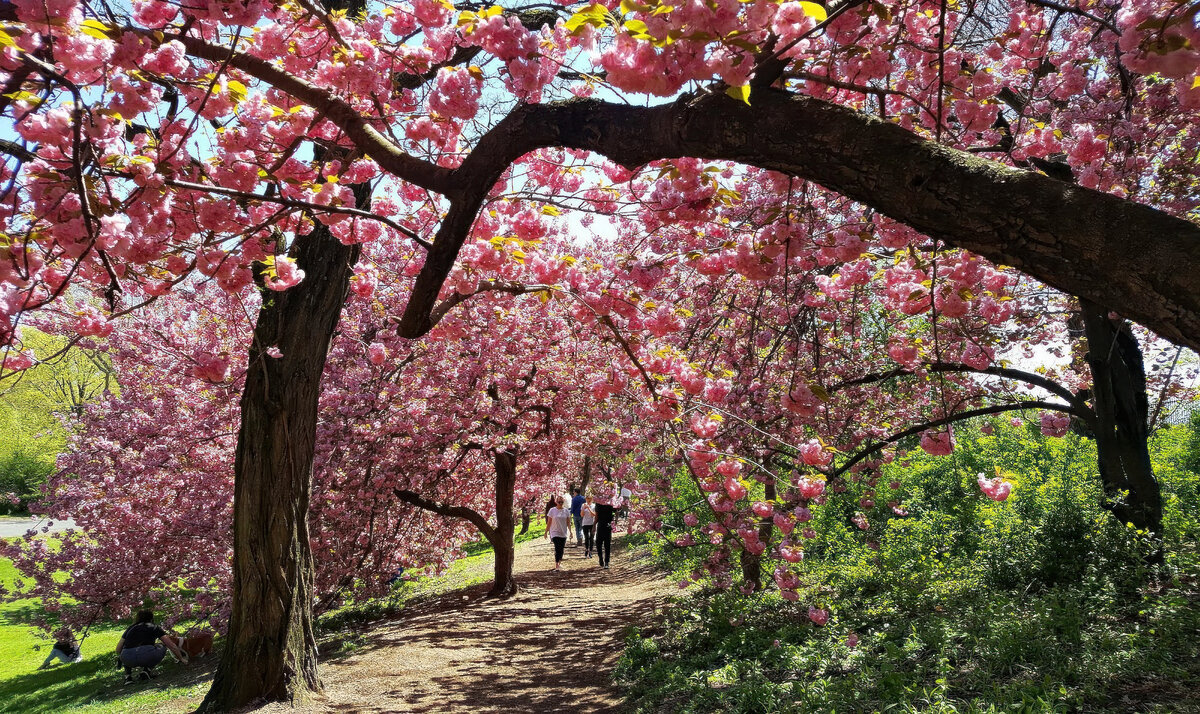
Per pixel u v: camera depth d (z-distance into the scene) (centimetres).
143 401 1063
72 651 1102
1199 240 142
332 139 396
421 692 659
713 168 321
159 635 977
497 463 1211
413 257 510
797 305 585
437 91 285
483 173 259
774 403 609
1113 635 435
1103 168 384
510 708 600
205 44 272
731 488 459
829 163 193
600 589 1224
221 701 631
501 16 247
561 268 383
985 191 170
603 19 182
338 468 979
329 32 315
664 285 704
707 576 817
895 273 355
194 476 953
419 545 1221
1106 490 639
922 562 741
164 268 341
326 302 681
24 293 255
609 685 635
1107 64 457
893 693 423
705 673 571
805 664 529
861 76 318
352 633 995
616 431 961
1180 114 443
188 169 306
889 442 581
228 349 895
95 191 268
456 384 1056
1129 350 649
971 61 371
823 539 963
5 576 1847
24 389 2389
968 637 493
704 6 164
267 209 370
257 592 641
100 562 1013
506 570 1207
